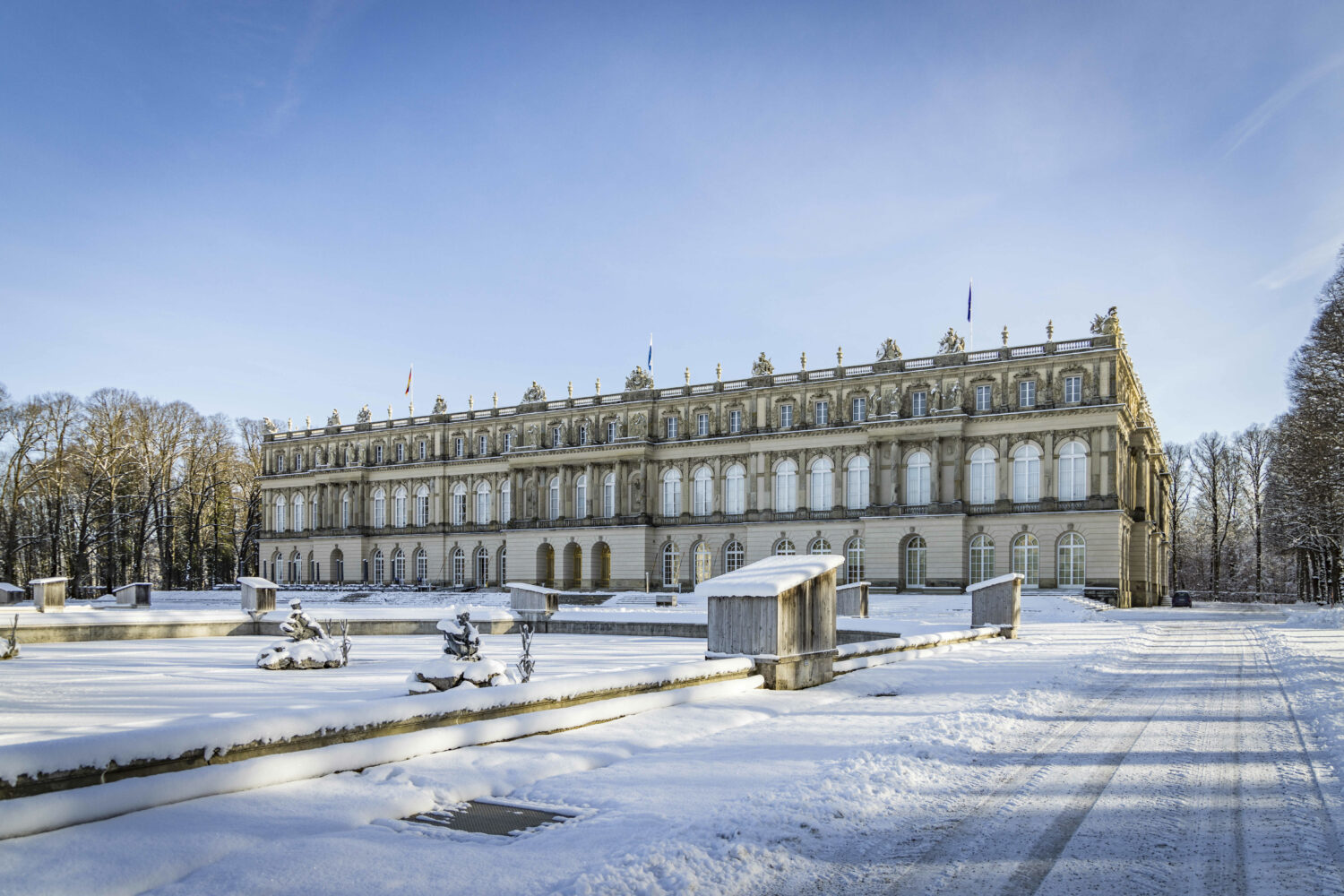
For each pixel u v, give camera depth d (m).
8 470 103.25
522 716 16.11
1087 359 82.00
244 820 10.86
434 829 10.98
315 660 29.98
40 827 9.85
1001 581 41.66
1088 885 9.47
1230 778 13.94
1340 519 74.44
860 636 43.59
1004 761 15.09
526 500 113.44
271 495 138.62
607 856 9.89
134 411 120.50
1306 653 33.41
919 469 89.25
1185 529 153.50
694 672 20.45
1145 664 30.45
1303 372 74.56
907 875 9.77
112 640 45.88
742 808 11.70
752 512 98.25
